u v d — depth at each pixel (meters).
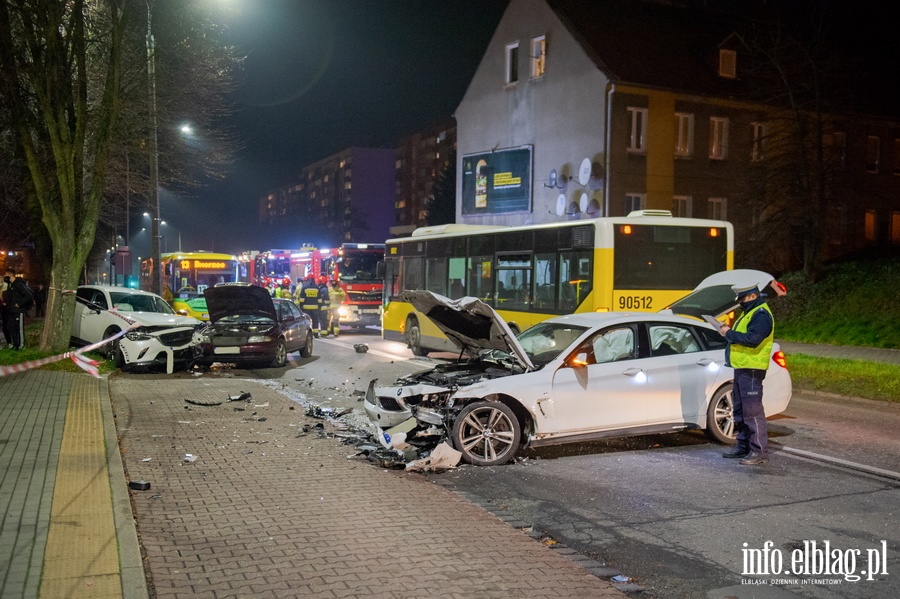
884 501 6.78
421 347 19.44
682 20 34.50
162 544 5.30
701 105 32.44
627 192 30.83
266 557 5.07
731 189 33.22
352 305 29.45
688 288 14.18
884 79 37.06
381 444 8.52
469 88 38.47
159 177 27.05
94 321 16.89
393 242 21.48
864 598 4.75
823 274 26.28
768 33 30.00
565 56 32.47
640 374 8.64
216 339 15.70
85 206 17.31
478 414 8.16
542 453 8.69
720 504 6.70
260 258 43.59
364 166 118.69
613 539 5.80
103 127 16.53
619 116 30.59
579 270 14.11
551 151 33.44
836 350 19.94
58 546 4.97
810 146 28.22
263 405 11.38
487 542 5.47
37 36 15.88
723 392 9.01
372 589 4.57
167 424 9.76
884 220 36.16
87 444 8.06
